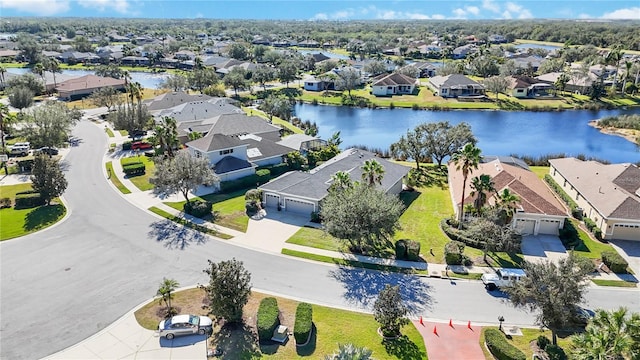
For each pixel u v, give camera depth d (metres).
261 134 82.94
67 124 79.75
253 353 31.14
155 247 46.31
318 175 59.31
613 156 88.69
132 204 57.56
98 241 47.47
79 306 36.34
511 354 30.05
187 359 30.58
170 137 67.12
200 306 36.47
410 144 73.31
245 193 62.19
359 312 36.09
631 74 146.75
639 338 25.53
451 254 43.34
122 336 32.91
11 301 36.88
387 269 42.72
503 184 54.62
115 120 85.44
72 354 31.06
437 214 56.34
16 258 43.78
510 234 42.84
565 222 52.62
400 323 32.91
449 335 33.50
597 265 43.56
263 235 49.41
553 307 29.66
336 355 25.36
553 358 30.25
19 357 30.75
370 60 194.38
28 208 55.97
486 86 138.75
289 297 37.97
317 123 116.31
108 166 71.94
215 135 67.31
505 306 37.19
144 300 37.19
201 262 43.50
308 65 199.75
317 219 52.62
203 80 143.50
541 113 126.50
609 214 48.47
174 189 53.94
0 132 84.12
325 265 43.34
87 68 195.12
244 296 33.44
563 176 62.81
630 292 39.28
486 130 108.75
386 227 42.78
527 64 177.50
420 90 153.88
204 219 53.16
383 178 60.22
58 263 42.97
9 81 129.00
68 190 61.94
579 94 142.12
